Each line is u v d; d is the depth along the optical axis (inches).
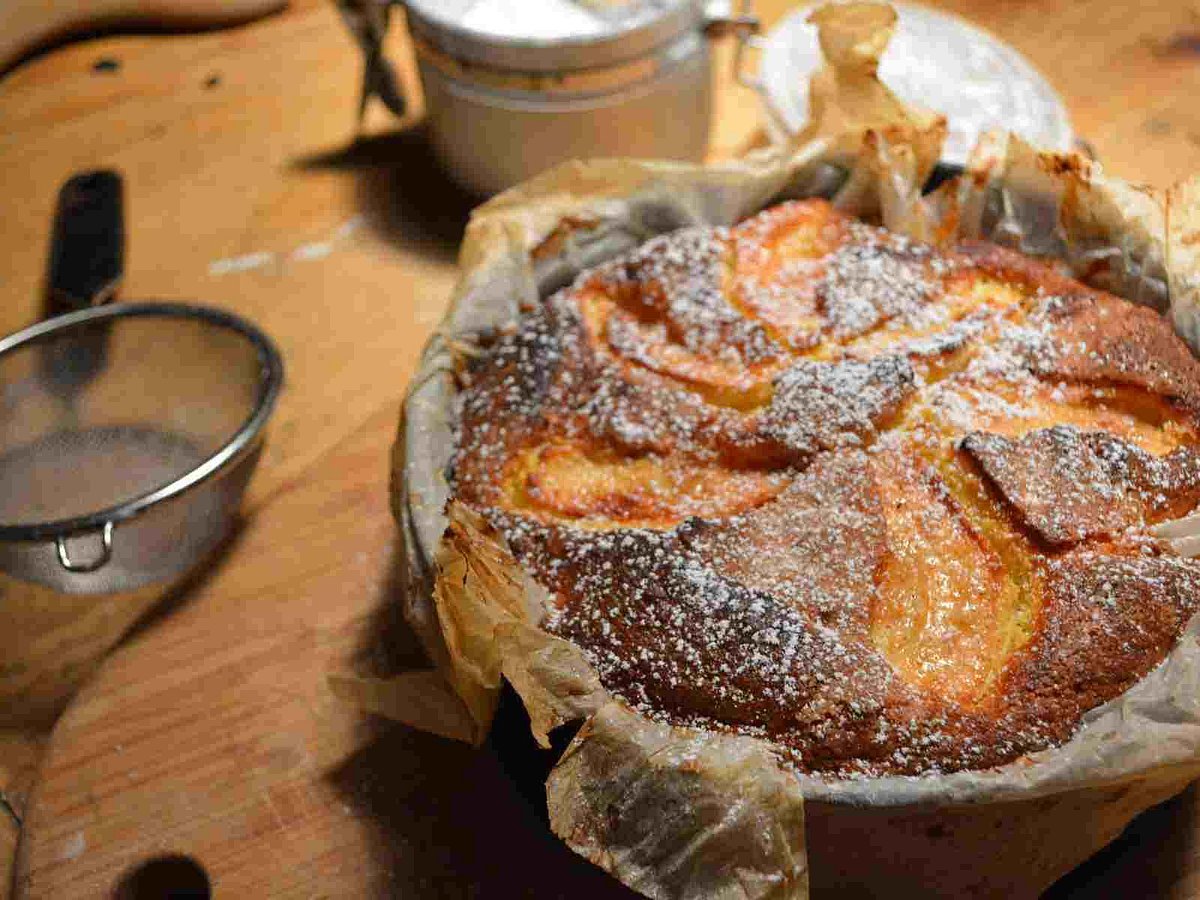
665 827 14.1
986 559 15.4
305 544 19.1
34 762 18.2
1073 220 18.0
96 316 21.3
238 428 20.9
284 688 17.8
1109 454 15.8
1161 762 14.0
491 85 21.7
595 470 16.6
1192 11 25.5
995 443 15.9
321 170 24.9
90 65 27.2
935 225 18.6
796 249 18.4
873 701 14.6
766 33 25.9
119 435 21.3
